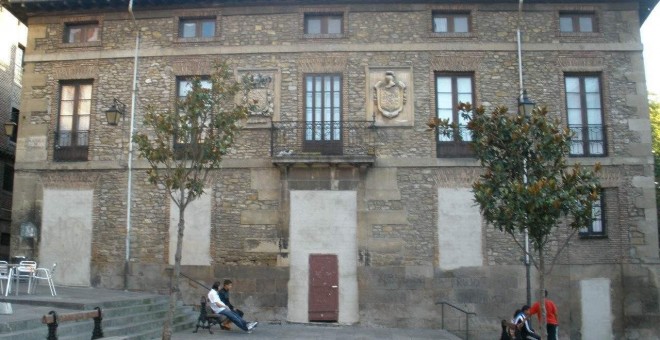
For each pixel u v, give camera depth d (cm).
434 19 1698
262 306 1580
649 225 1582
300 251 1598
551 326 1245
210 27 1733
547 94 1634
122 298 1368
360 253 1588
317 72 1670
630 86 1647
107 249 1642
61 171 1692
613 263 1570
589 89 1661
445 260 1580
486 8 1683
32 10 1766
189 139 1212
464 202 1603
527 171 1072
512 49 1658
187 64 1697
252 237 1612
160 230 1636
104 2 1717
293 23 1694
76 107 1728
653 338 1534
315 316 1570
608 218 1589
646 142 1619
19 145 1717
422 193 1608
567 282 1564
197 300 1597
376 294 1571
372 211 1606
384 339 1333
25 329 963
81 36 1770
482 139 1085
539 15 1677
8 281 1306
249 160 1641
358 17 1688
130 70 1711
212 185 1641
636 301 1551
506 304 1558
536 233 1020
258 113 1648
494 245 1582
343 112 1644
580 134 1633
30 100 1736
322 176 1622
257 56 1683
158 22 1727
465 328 1548
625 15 1678
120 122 1689
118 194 1664
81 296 1380
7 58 2245
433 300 1565
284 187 1622
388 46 1664
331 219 1606
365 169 1616
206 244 1620
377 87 1650
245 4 1709
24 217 1681
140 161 1672
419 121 1638
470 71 1658
